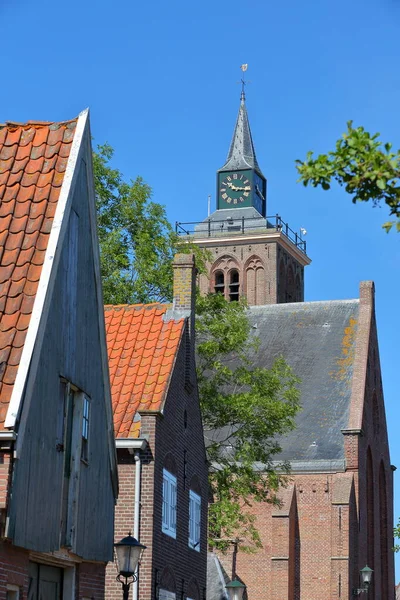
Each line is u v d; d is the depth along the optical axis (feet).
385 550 291.17
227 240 424.05
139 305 134.21
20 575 72.95
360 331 290.15
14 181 80.84
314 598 253.03
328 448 261.85
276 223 427.33
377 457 285.43
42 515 75.66
